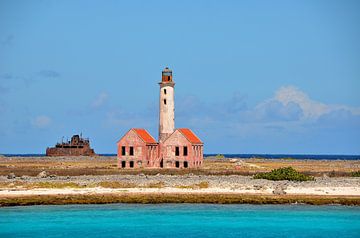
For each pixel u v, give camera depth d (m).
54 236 108.44
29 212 126.38
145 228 115.31
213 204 136.88
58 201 135.25
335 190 148.25
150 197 138.75
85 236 108.44
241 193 145.38
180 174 174.75
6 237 107.12
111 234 110.69
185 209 131.50
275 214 127.06
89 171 180.50
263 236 110.25
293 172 162.00
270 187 151.12
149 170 188.00
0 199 134.25
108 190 147.75
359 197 139.88
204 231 113.81
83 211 128.38
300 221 121.25
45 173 169.62
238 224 118.44
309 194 144.50
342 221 120.94
